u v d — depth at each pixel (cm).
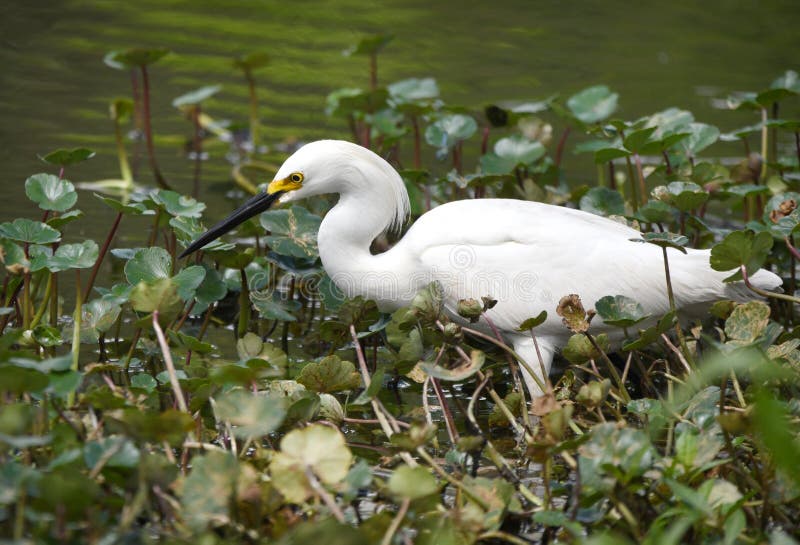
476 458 803
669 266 969
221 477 643
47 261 928
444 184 1448
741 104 1346
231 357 1067
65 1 2369
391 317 1013
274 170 1578
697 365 986
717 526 662
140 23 2273
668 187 1084
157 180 1557
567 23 2373
